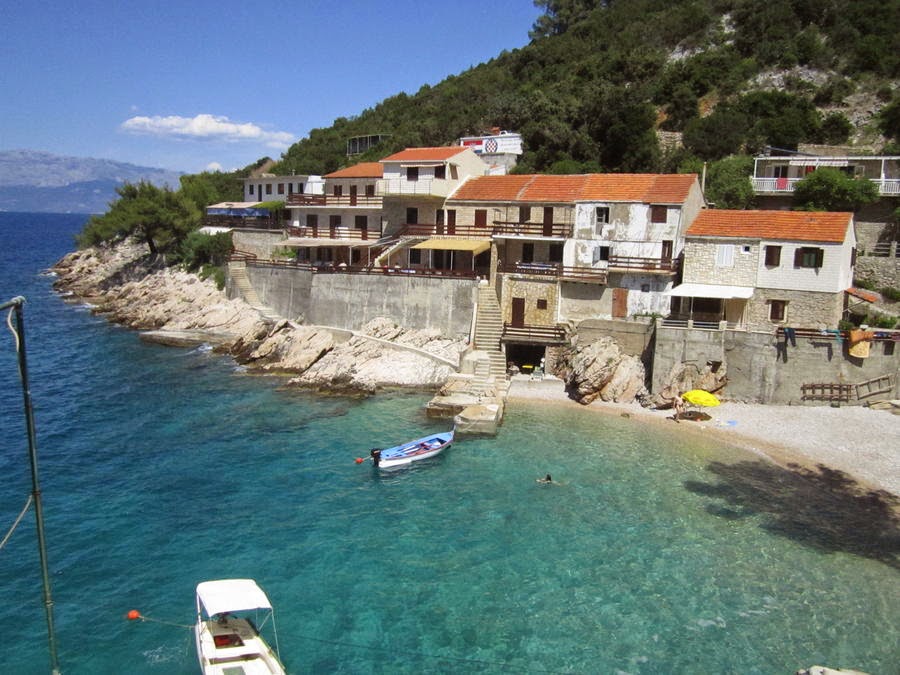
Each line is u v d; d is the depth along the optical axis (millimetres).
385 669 20703
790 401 43156
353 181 68625
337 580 25312
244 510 30812
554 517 30344
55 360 57438
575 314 52844
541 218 55062
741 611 23609
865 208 55156
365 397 47594
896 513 30750
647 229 50875
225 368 54719
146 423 42219
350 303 58594
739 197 60031
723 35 99500
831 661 21094
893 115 71375
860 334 41219
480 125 98375
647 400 45469
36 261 138375
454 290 54188
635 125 79250
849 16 90938
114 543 27719
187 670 20641
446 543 28062
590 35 118812
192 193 101750
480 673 20594
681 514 30656
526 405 46125
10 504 31078
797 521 30078
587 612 23547
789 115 75188
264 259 74688
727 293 45938
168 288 78562
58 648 21438
